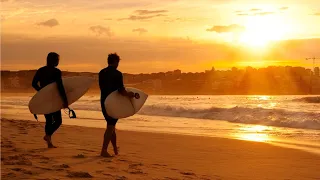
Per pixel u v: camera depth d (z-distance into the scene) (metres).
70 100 7.22
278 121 16.70
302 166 6.61
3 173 4.66
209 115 21.03
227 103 46.81
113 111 6.44
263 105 37.41
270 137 12.04
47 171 4.92
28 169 5.00
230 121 18.70
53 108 7.11
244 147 9.06
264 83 180.38
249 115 19.17
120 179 4.68
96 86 150.75
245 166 6.48
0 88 157.25
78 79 7.38
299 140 11.20
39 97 7.03
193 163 6.58
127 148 8.32
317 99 45.00
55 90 7.09
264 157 7.58
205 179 5.12
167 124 17.02
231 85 186.62
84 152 7.01
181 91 189.88
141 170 5.46
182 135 11.76
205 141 10.22
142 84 190.00
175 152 7.95
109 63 6.65
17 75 178.50
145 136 11.38
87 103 39.75
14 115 23.22
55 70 7.20
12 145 7.54
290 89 164.25
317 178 5.59
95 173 4.98
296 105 36.31
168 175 5.20
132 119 20.28
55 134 11.02
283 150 8.60
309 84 159.38
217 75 197.88
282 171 6.10
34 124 14.08
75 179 4.53
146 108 26.30
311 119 16.28
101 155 6.57
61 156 6.36
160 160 6.71
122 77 6.62
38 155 6.30
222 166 6.39
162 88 192.88
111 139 6.96
